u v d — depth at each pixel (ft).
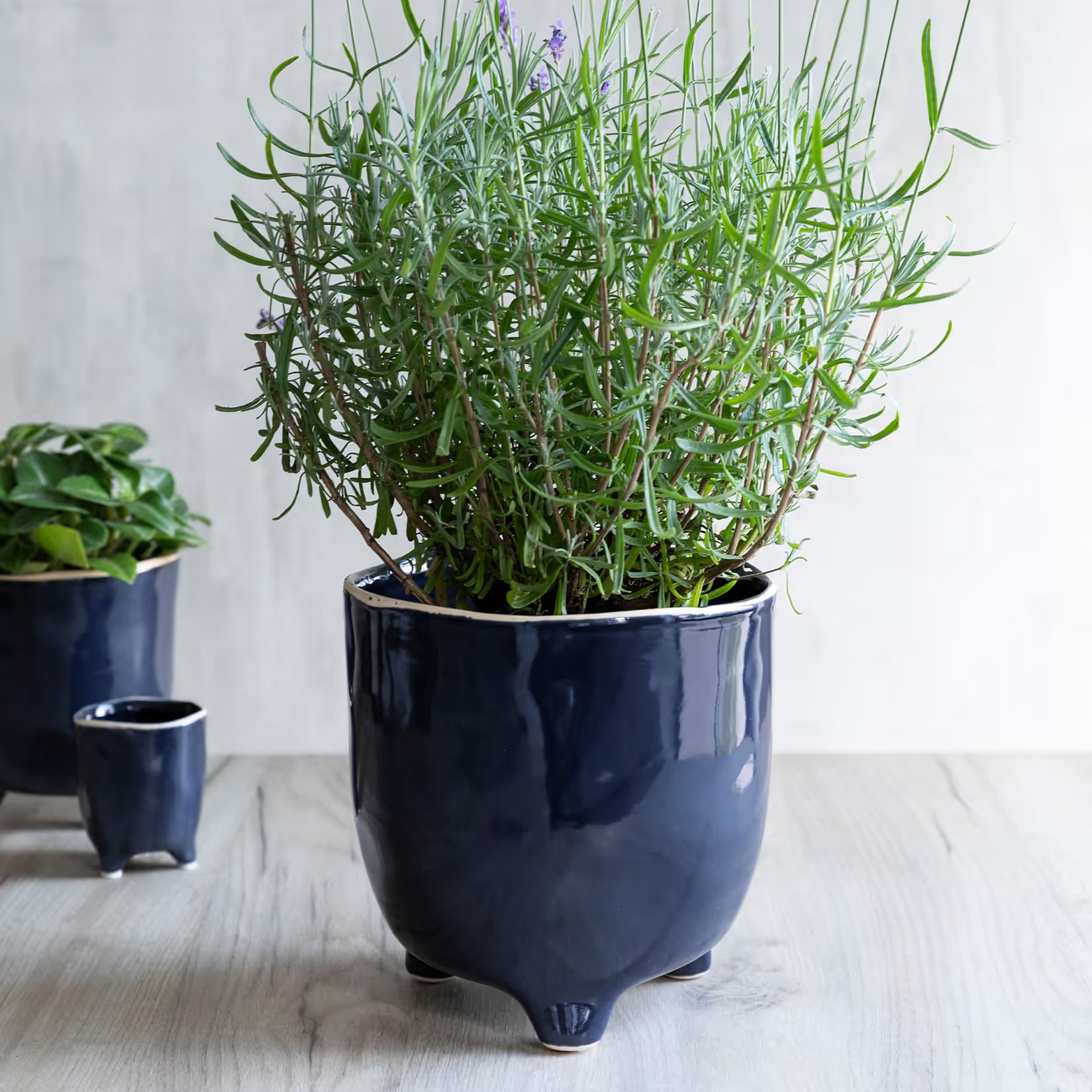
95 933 2.27
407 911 1.83
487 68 1.66
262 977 2.10
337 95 3.11
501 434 1.65
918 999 2.01
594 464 1.54
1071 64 3.15
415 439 1.73
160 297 3.33
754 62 3.05
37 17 3.23
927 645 3.39
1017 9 3.13
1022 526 3.34
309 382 1.85
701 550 1.76
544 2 3.07
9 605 2.72
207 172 3.28
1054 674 3.39
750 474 1.71
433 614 1.71
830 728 3.42
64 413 3.37
